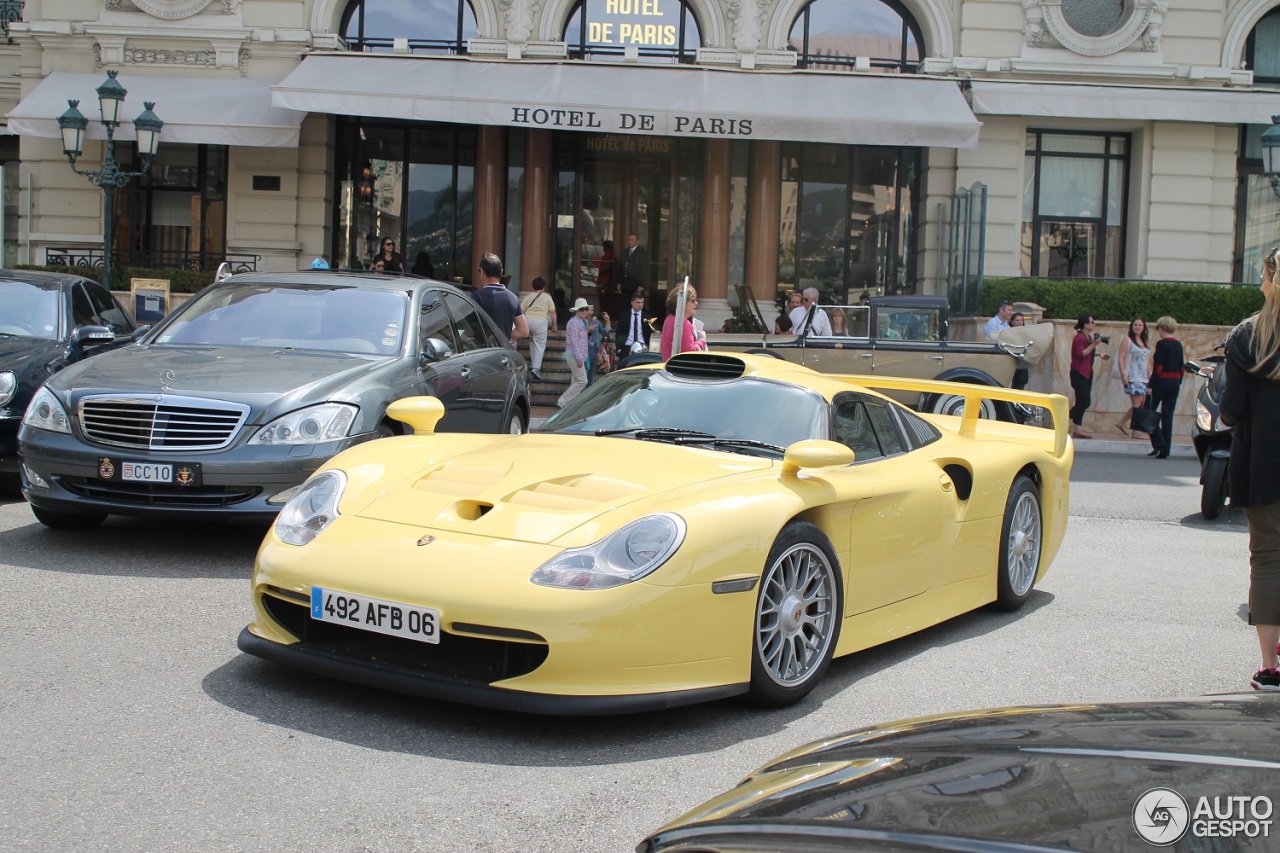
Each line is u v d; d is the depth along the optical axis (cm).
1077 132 1981
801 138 1681
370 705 382
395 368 658
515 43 1902
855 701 417
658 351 1363
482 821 297
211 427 570
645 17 1964
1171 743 166
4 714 359
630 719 384
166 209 1936
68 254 1919
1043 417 1428
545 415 1547
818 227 2033
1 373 732
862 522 442
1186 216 1950
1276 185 1595
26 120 1744
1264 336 425
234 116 1780
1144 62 1923
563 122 1669
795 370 507
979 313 1772
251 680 402
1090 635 534
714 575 366
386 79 1720
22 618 466
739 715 395
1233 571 711
